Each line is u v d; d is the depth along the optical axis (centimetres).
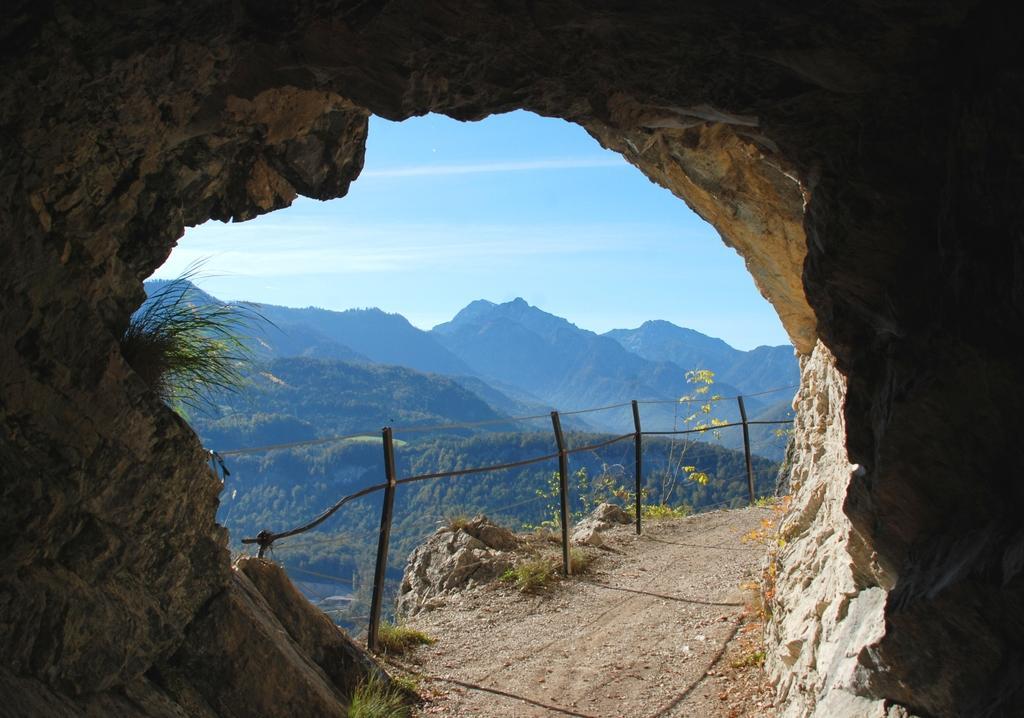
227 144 477
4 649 353
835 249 365
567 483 985
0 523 352
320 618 625
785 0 293
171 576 464
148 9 319
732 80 357
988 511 311
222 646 494
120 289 439
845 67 314
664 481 1488
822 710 398
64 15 309
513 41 362
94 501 404
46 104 335
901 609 316
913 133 323
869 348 386
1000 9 260
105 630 409
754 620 766
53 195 367
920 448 330
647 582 946
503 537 1061
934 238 327
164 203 458
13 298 352
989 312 278
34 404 366
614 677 680
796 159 391
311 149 534
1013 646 276
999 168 260
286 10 349
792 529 665
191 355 485
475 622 840
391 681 652
